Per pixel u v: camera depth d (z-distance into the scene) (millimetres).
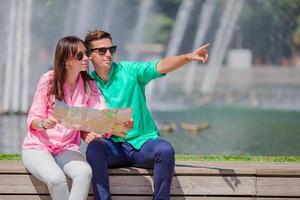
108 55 8320
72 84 8266
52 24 40906
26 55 31578
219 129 20719
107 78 8445
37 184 8320
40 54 40812
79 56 8086
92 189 8305
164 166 7934
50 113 8203
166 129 20156
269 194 8320
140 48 52500
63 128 8148
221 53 48906
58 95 8141
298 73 52781
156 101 33031
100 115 7836
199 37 49188
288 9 43438
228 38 48719
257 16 45750
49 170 7793
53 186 7766
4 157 9891
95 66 8414
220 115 25703
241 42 56938
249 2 45094
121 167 8414
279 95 36188
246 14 46219
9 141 17484
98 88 8391
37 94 8203
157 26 57594
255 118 24250
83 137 8219
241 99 34188
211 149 16344
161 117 24781
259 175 8312
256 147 16688
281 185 8305
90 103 8305
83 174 7773
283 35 47781
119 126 7926
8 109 26031
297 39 54375
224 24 48250
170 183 7996
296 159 9648
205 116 25234
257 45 54469
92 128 7906
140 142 8328
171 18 58000
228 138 18484
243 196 8328
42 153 7984
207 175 8312
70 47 8055
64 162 7957
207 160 9547
